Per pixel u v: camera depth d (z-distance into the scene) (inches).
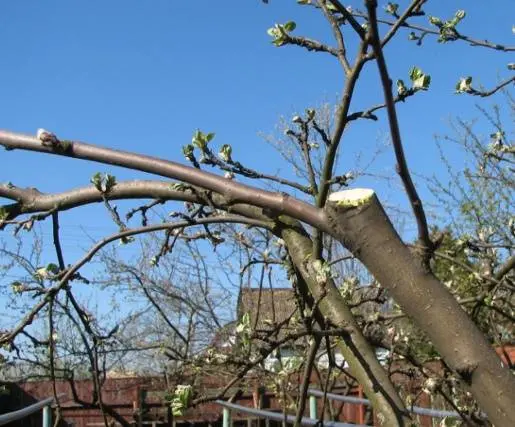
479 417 113.3
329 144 84.0
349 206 61.6
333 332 86.8
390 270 60.6
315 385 231.6
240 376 92.5
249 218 104.0
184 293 396.8
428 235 61.1
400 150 60.6
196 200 98.0
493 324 165.8
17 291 112.6
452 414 130.9
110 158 83.6
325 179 82.0
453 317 59.3
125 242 106.0
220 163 95.9
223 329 301.7
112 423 240.7
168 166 81.2
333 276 97.3
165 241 119.6
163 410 394.3
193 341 340.5
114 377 470.9
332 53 83.0
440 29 127.0
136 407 407.8
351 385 234.2
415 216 61.1
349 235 62.1
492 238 229.1
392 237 61.3
